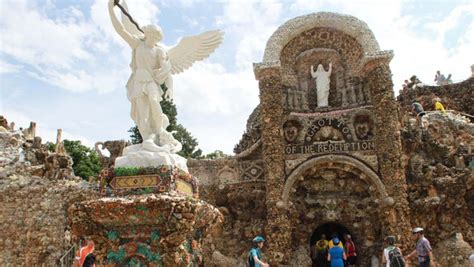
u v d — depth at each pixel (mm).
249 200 22984
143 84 9773
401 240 20656
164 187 8523
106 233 8430
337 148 22922
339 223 22938
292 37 24797
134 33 10531
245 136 26938
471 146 23578
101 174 8805
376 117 23047
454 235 21062
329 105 25359
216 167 23844
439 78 36156
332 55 25766
